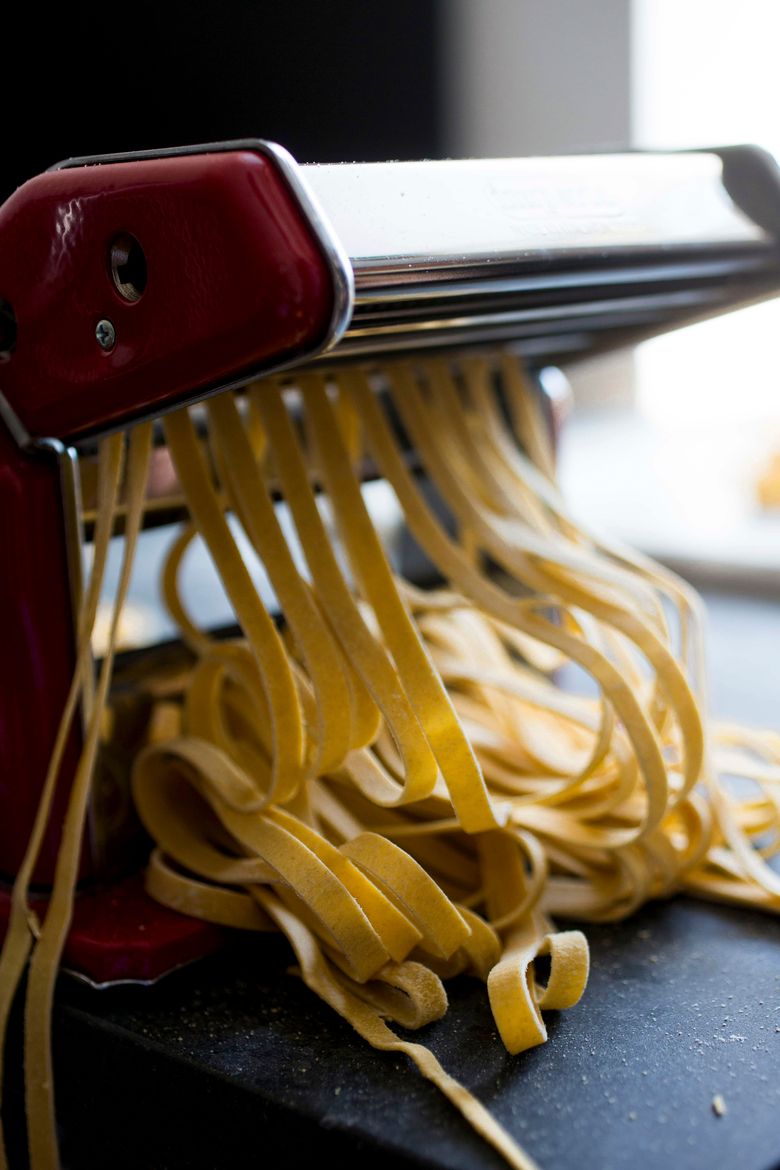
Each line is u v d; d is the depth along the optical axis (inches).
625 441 63.1
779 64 53.7
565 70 56.2
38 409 17.6
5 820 19.5
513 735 23.2
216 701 21.2
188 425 19.1
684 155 21.4
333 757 18.4
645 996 17.7
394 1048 16.4
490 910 19.6
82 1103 18.6
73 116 23.9
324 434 20.2
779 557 41.6
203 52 26.0
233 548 18.6
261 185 14.2
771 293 23.1
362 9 33.1
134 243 15.7
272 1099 15.7
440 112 40.3
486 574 27.4
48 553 18.5
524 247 17.5
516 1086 15.7
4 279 17.3
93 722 18.2
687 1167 14.1
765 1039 16.6
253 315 14.1
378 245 15.9
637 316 24.7
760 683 32.1
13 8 23.0
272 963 19.3
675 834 21.7
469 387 24.6
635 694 19.6
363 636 18.3
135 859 20.6
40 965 17.8
